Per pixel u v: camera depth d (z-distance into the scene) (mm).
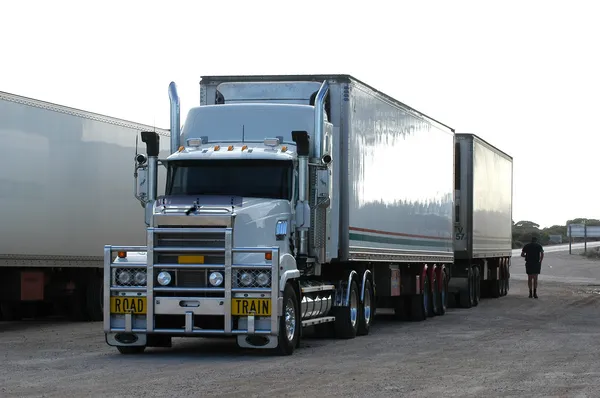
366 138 20984
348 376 13500
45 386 12414
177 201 16266
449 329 22156
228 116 18047
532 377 13484
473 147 32562
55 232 22906
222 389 12180
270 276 15734
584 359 15766
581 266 74625
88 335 20312
